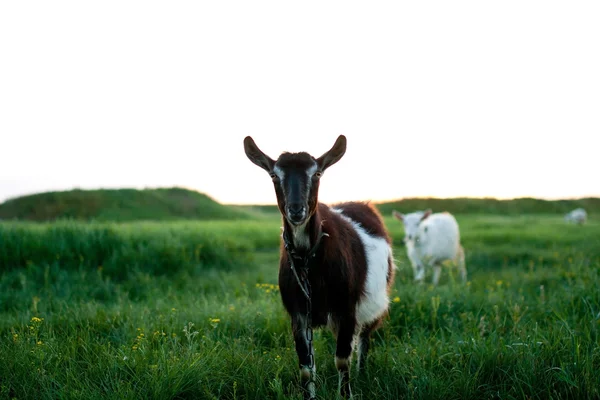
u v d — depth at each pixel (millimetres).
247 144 3936
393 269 5199
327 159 3820
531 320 5035
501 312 5695
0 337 5008
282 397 3600
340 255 3867
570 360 3770
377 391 3803
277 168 3688
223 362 4176
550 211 38688
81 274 9000
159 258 10258
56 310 6430
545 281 7969
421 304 5910
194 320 5547
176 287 8711
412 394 3588
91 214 30844
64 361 4230
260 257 13188
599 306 5379
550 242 15344
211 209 35125
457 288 6883
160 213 32500
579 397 3436
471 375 3822
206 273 10227
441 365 4043
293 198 3492
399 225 21734
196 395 3748
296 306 3854
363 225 4711
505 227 21234
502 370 3789
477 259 12438
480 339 4324
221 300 7355
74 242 10320
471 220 27094
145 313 5949
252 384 3840
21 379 3908
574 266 8281
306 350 3820
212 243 11766
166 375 3732
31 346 4402
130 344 4633
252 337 5000
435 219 10781
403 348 4629
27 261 9445
